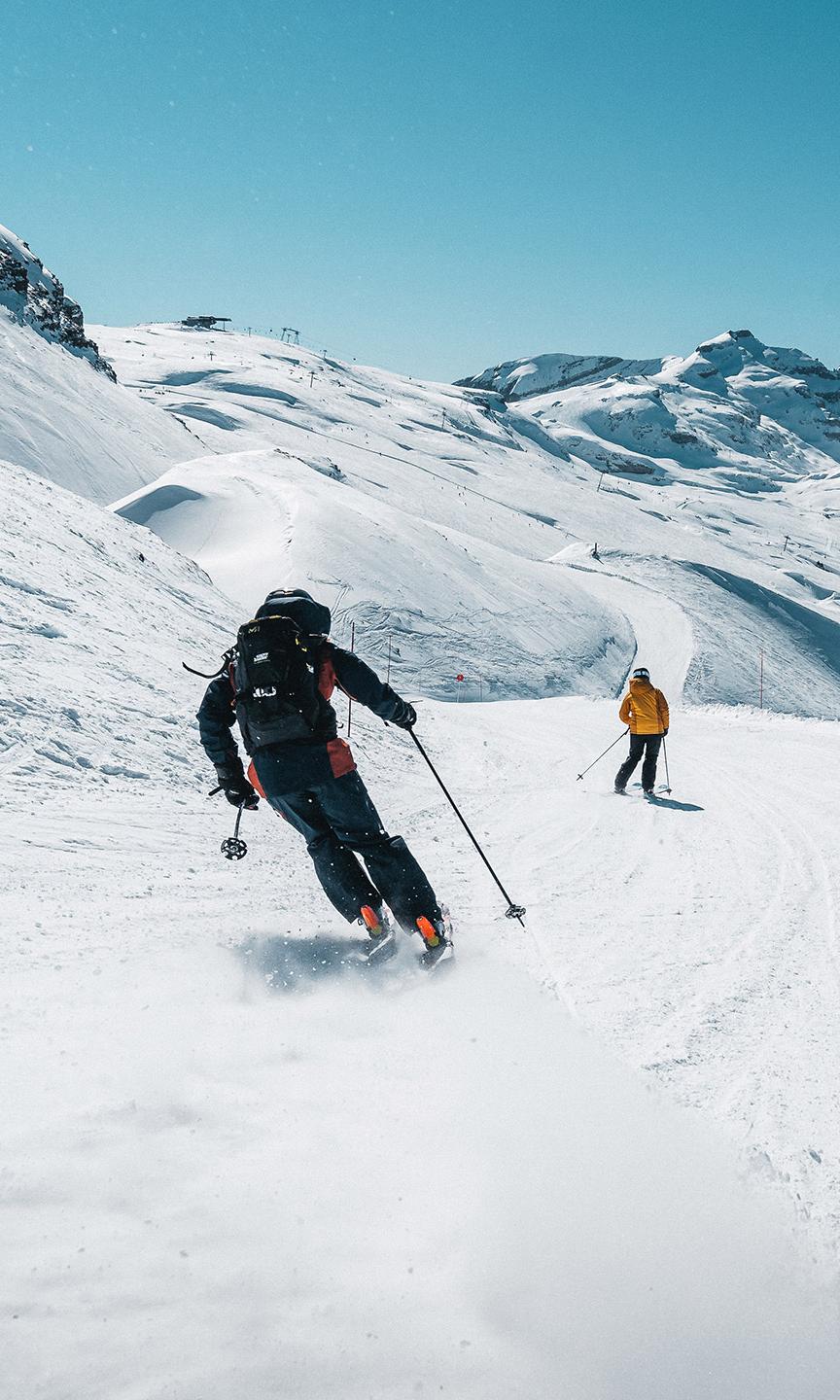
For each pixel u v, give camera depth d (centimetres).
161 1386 116
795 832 745
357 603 6212
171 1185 162
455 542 8088
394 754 1223
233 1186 164
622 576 9650
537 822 809
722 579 9875
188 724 908
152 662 1035
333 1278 141
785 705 7306
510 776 1243
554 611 7531
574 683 6444
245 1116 194
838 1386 136
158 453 10112
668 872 598
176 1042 236
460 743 1664
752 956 402
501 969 359
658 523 19012
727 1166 200
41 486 1634
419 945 379
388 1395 121
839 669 8888
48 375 10312
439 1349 129
